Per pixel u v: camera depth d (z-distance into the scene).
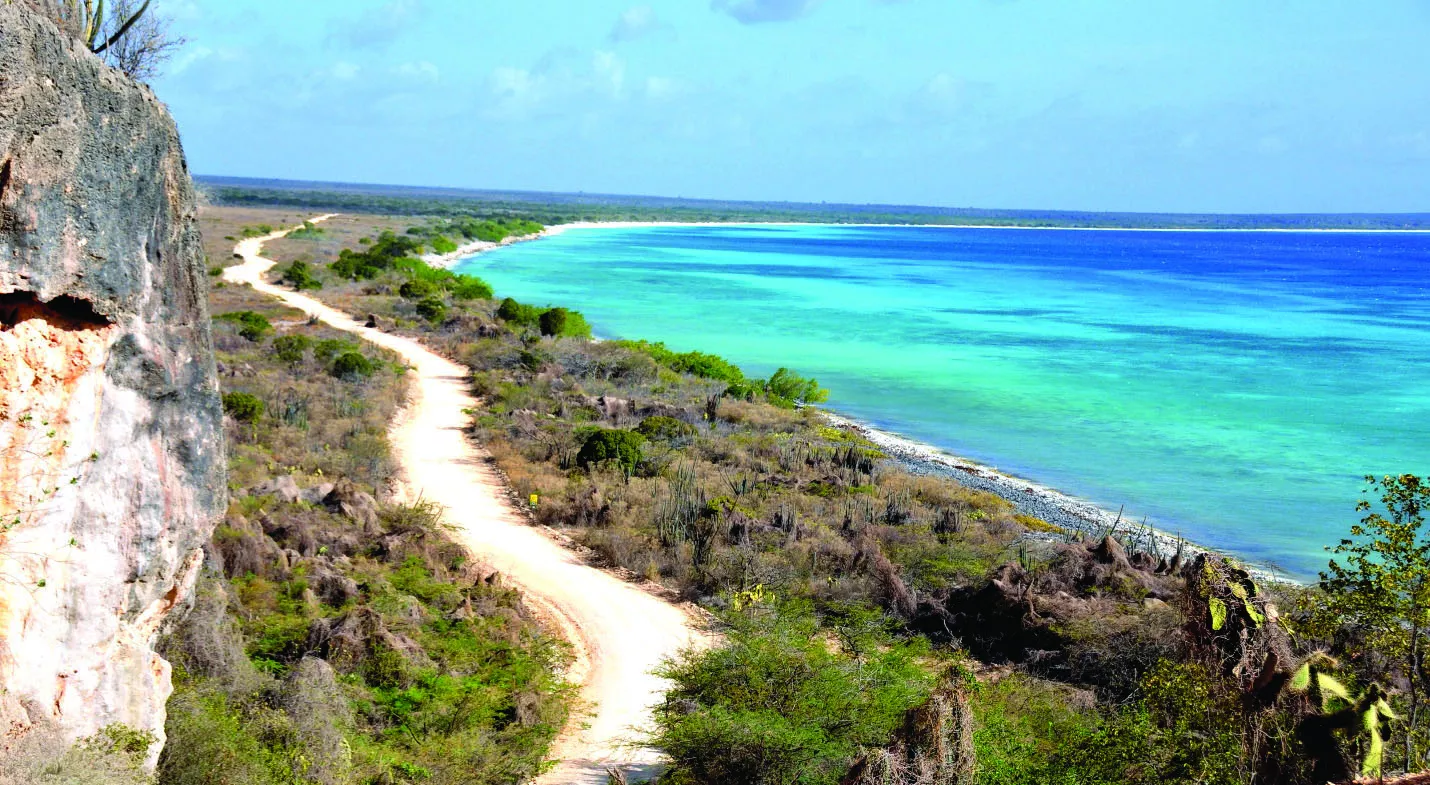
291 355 63.09
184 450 15.50
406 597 29.19
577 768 22.22
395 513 36.59
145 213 14.24
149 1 17.92
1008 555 36.41
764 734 20.34
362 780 19.83
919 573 34.97
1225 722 17.53
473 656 26.84
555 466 46.47
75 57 12.91
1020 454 58.06
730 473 46.34
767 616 25.48
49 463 13.58
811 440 54.81
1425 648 17.14
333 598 28.44
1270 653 17.05
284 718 19.56
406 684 24.62
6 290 12.70
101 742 13.70
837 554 35.66
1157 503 49.47
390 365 64.88
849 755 20.39
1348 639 20.09
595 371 67.56
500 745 22.58
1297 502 50.06
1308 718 15.92
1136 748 18.55
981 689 24.55
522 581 33.19
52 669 13.66
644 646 28.95
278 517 33.22
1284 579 39.41
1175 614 26.78
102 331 13.96
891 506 41.50
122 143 13.65
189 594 16.92
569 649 28.55
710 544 35.81
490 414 55.22
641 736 23.75
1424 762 16.20
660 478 44.91
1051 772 19.33
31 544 13.45
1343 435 63.81
